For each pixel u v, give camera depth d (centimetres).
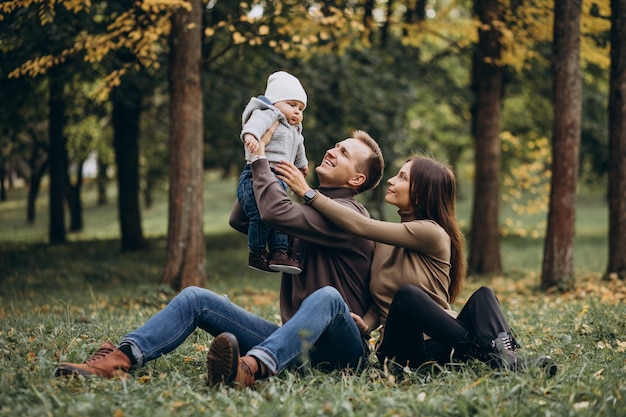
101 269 1423
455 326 359
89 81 1312
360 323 371
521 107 1956
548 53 1500
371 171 393
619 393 320
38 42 1041
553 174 1075
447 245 379
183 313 364
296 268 374
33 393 311
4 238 2658
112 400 306
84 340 470
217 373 331
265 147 393
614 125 1066
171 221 986
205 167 2216
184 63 973
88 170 4609
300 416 295
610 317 571
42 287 1174
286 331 347
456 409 300
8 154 2009
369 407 304
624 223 1061
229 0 1146
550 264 1073
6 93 1327
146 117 1952
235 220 407
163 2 848
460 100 1758
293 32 1048
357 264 381
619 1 1050
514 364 348
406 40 1373
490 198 1402
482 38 1322
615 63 1059
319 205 368
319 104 1565
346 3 1184
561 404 301
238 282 1299
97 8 1156
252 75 1534
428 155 402
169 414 286
